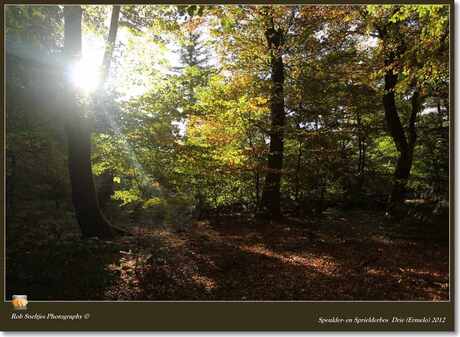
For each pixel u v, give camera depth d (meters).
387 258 8.70
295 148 16.16
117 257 7.12
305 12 13.23
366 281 6.96
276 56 13.70
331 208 17.64
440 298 6.01
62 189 12.70
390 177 18.75
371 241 10.59
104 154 11.31
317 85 13.85
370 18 12.09
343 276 7.30
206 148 12.55
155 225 12.70
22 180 10.54
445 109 14.65
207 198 16.16
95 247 6.96
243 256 9.00
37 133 9.77
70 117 8.67
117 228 9.25
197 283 6.83
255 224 13.88
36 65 9.41
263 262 8.46
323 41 14.10
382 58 13.41
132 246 7.93
